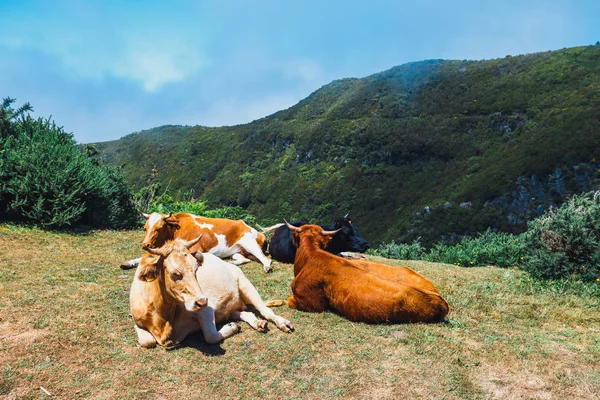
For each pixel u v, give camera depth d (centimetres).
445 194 6950
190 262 399
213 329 447
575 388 374
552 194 5812
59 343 431
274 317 491
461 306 589
